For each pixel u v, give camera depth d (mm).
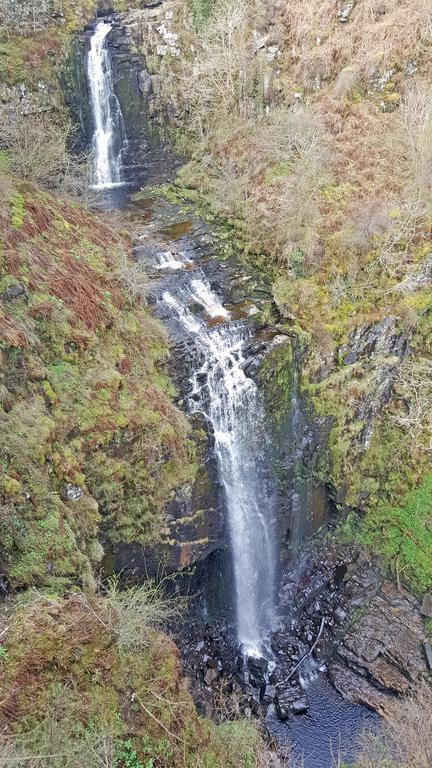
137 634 11000
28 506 11359
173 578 16594
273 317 19188
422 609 18406
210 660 17391
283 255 20156
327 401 18969
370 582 19312
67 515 12109
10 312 13312
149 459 14828
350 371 19062
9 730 9000
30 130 18734
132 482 14602
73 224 18469
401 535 19578
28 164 17969
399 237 19188
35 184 18203
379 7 22078
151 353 16406
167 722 10758
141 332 16594
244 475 17938
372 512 20266
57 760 8992
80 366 14297
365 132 21719
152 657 11133
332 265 19516
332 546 20312
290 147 22078
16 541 11008
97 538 13883
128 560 15117
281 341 17906
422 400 19938
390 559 19547
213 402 16844
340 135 22016
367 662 17500
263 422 18172
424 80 21469
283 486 19031
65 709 9578
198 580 17875
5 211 15398
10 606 10438
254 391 17656
